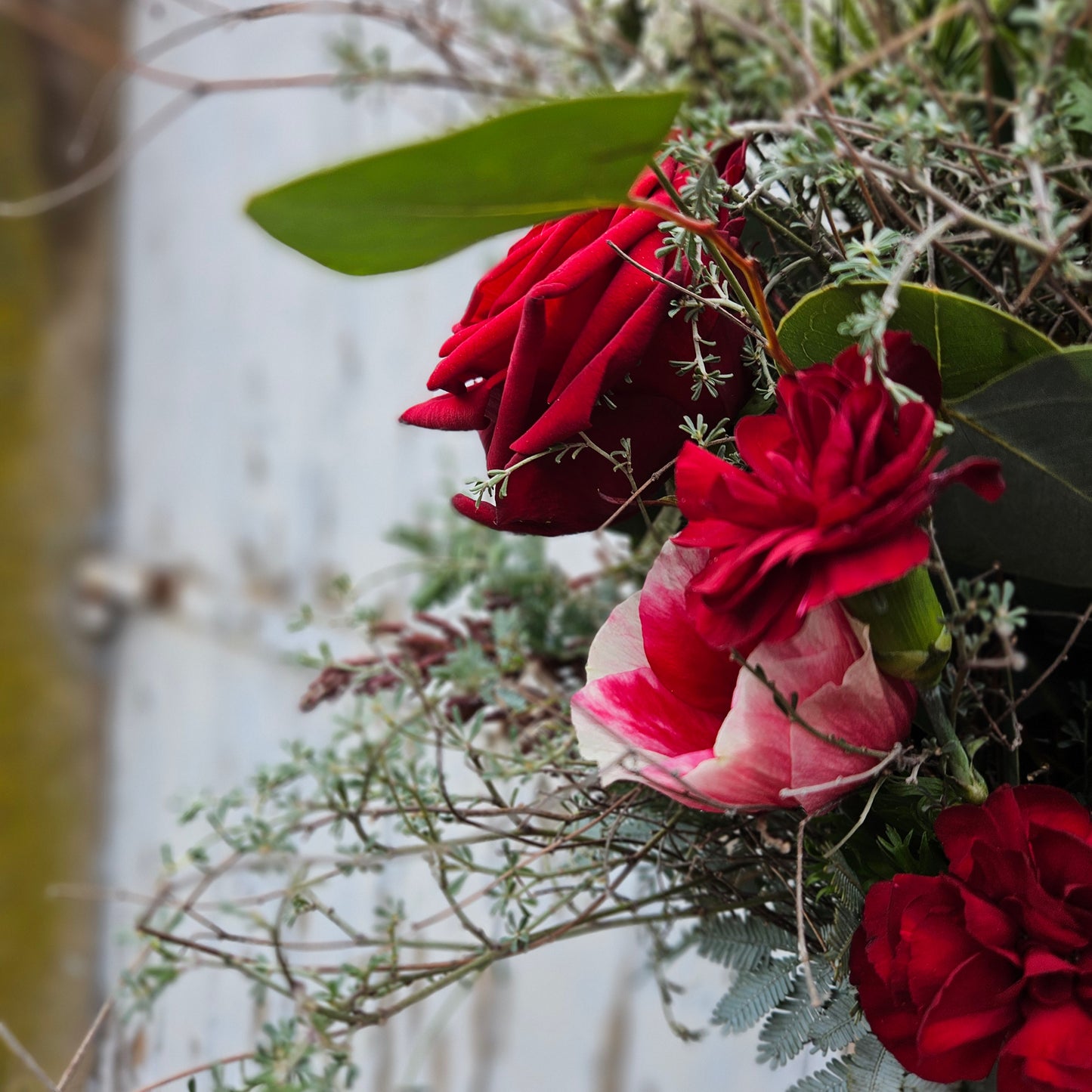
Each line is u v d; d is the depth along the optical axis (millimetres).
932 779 544
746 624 514
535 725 661
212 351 1719
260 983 636
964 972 521
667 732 545
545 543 753
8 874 1851
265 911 1061
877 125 596
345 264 512
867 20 683
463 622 700
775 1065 574
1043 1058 513
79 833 1864
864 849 561
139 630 1836
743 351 569
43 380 1936
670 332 555
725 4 708
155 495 1846
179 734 1686
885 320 518
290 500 1551
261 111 1576
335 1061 604
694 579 523
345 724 679
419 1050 749
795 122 588
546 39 839
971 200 587
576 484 565
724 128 589
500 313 557
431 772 648
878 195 597
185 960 677
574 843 598
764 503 511
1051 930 519
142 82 1854
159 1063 986
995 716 577
